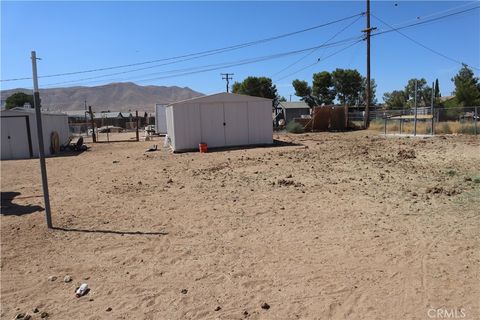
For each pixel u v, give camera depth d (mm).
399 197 9062
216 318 4273
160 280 5285
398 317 4105
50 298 4918
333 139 27516
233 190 10820
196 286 5055
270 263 5648
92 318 4395
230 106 23766
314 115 37906
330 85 78375
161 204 9570
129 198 10445
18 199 10844
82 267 5855
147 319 4320
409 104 61562
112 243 6836
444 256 5531
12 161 22719
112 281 5332
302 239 6559
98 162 19828
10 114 24844
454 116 36531
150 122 93125
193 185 11891
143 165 17578
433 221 7117
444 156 15766
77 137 48938
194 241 6754
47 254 6438
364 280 4965
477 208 7742
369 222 7281
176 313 4422
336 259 5656
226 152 21156
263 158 17703
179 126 23078
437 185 10102
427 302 4355
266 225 7441
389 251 5828
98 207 9523
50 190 12227
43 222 8305
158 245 6641
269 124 24391
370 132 32656
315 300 4543
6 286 5293
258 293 4781
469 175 11266
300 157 17469
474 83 53000
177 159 19250
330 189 10336
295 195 9820
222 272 5430
